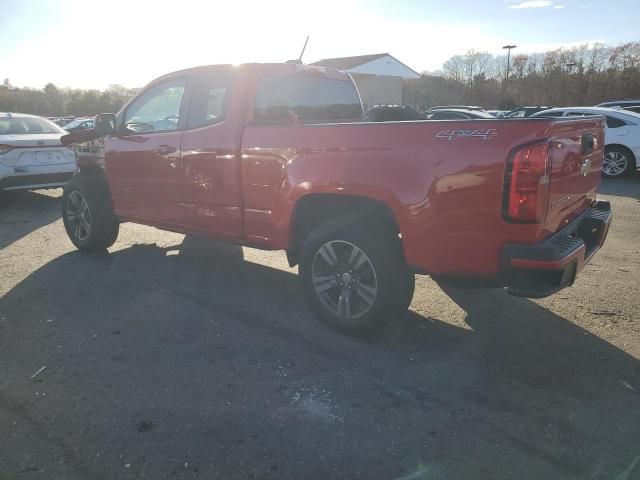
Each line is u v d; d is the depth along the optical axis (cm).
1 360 353
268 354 362
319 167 365
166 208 500
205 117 457
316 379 331
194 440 272
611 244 635
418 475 247
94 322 412
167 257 589
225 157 430
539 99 5369
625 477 246
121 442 270
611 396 313
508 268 303
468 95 5572
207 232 471
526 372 340
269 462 256
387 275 357
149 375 334
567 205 340
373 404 304
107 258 584
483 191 302
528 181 288
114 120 542
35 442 270
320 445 269
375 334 380
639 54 5150
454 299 465
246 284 503
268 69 440
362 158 345
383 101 3822
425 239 328
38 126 966
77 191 583
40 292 475
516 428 282
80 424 284
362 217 371
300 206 393
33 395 312
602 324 410
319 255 390
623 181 1124
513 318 423
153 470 251
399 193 331
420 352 367
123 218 555
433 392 317
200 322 414
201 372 338
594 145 385
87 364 347
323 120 513
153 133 497
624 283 498
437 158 316
